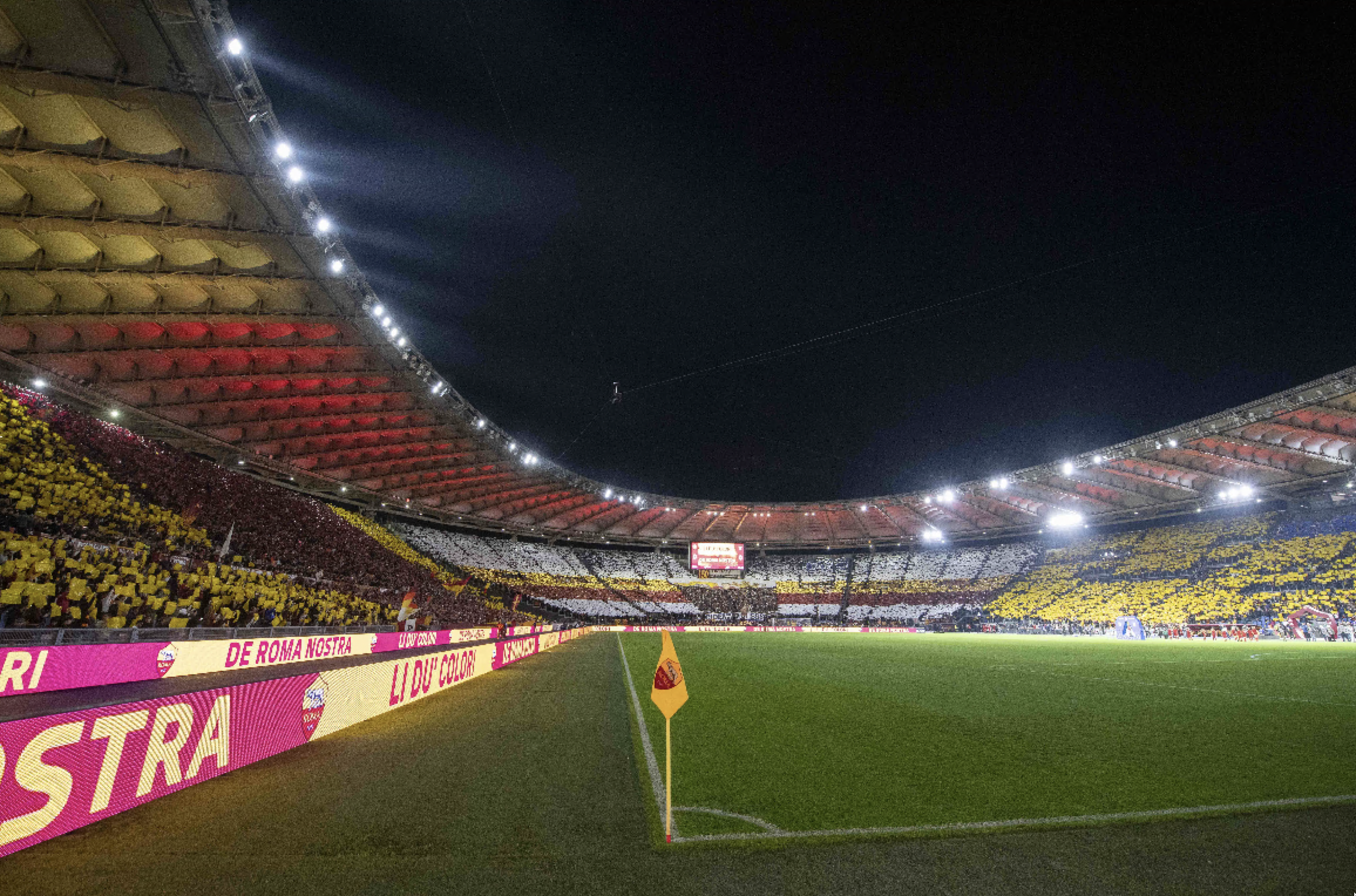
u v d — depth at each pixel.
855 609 55.62
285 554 24.98
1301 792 5.26
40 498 16.14
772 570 63.75
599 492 49.12
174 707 5.00
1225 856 3.97
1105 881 3.62
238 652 14.51
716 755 6.59
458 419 31.67
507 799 5.02
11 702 8.57
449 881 3.52
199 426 26.02
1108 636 39.69
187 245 17.14
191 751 5.18
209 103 13.23
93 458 19.97
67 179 13.99
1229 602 37.03
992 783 5.53
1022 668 16.28
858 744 7.16
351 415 28.81
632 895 3.38
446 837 4.17
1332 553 35.56
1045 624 44.31
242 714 5.83
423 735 7.46
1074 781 5.58
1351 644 28.02
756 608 56.62
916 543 63.59
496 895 3.36
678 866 3.78
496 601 43.41
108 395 22.03
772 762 6.28
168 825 4.27
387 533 40.94
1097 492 45.78
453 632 24.16
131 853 3.81
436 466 37.28
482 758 6.38
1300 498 40.31
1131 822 4.55
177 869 3.60
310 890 3.39
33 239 15.43
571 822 4.50
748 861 3.85
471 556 49.00
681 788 5.39
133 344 20.45
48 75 11.47
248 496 27.42
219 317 19.72
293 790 5.13
